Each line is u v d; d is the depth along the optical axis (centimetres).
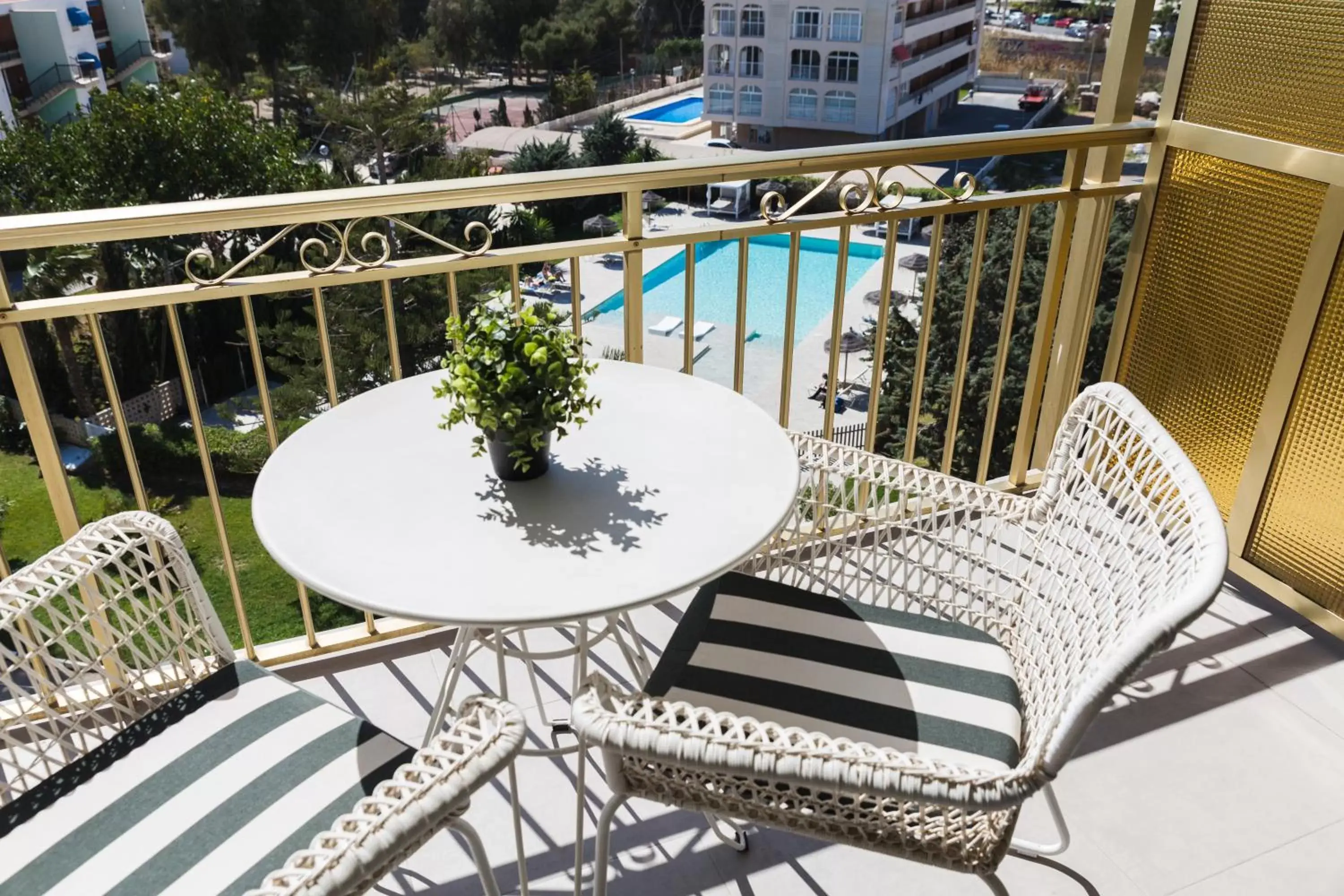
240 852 113
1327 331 203
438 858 166
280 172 1847
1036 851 161
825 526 195
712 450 155
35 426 171
